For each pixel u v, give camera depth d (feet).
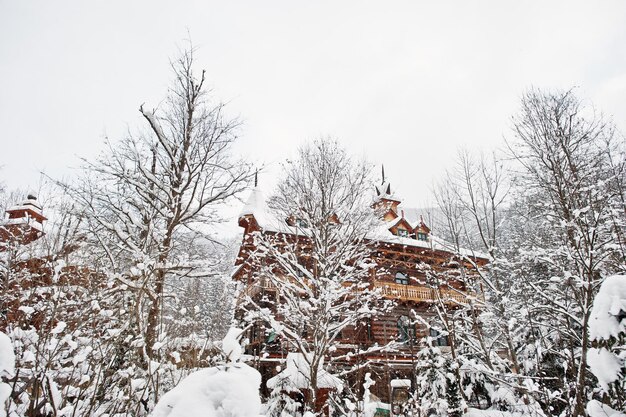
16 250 29.68
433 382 41.68
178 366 29.50
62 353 24.20
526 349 44.60
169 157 50.47
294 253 46.47
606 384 17.22
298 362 41.98
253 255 45.16
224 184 49.96
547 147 41.52
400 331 69.26
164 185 46.32
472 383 46.37
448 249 50.21
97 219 38.45
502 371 44.60
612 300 16.98
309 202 46.42
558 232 45.24
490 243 46.01
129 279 32.09
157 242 38.63
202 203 48.29
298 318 42.37
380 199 52.26
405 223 82.48
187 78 51.16
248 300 41.60
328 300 38.06
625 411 18.37
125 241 36.78
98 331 26.13
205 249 51.08
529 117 44.47
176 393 10.69
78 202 39.88
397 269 78.54
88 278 29.68
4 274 27.84
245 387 10.70
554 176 40.52
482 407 48.91
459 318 49.24
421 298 71.51
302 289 42.57
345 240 45.03
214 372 11.77
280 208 50.67
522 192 46.80
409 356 63.26
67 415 19.29
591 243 32.71
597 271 38.11
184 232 48.44
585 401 27.71
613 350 18.08
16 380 16.65
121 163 45.60
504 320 41.04
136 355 25.29
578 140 41.78
